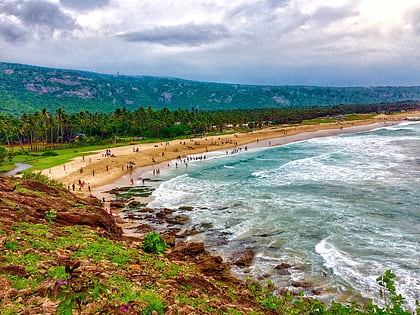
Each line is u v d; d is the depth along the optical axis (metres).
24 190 26.83
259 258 29.31
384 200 44.41
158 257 21.19
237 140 125.50
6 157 93.12
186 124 151.62
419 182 53.09
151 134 139.12
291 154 92.00
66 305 5.77
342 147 101.38
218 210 43.53
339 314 16.23
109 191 57.00
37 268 13.62
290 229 35.62
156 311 11.74
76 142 126.81
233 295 18.19
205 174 69.00
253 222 38.25
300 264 27.84
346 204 43.34
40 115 116.75
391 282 16.41
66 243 18.16
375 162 72.38
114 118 143.12
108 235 23.98
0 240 15.80
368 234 33.50
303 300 18.09
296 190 51.47
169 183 61.94
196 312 12.62
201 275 20.70
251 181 59.78
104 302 11.52
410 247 30.22
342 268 26.75
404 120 197.12
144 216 42.16
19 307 10.65
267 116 185.38
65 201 27.84
